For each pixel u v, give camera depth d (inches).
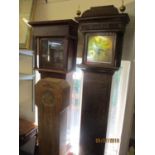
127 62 51.5
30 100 71.7
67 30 47.0
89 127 51.9
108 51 45.0
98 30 44.8
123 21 41.1
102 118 49.6
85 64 48.5
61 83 49.4
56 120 51.7
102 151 51.6
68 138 62.6
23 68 69.6
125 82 53.1
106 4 50.5
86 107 51.3
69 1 56.4
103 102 48.6
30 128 64.6
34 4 62.4
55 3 59.0
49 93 50.6
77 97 63.1
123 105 54.5
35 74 69.1
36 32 52.4
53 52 51.9
